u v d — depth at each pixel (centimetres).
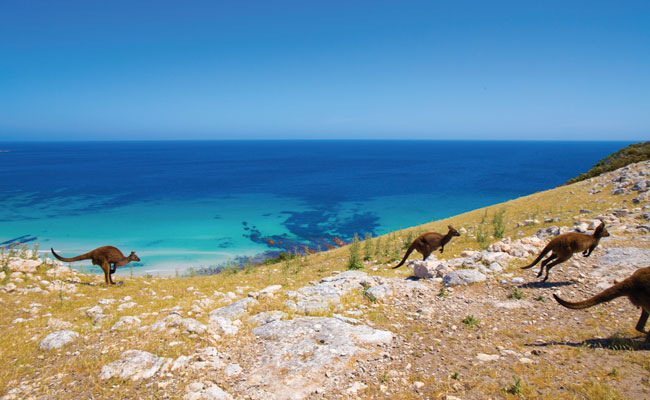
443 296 1141
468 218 3114
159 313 1075
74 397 626
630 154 4450
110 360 746
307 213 7550
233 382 677
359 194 10038
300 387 652
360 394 631
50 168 18862
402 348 800
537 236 1839
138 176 15088
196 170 18112
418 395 614
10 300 1172
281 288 1398
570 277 1144
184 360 744
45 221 6694
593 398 544
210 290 1457
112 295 1328
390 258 2098
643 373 594
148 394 639
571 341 751
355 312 1041
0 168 18688
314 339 832
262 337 867
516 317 920
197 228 6259
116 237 5603
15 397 620
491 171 16175
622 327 780
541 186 11000
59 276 1507
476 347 773
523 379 622
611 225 1670
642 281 679
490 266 1337
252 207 8250
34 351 792
